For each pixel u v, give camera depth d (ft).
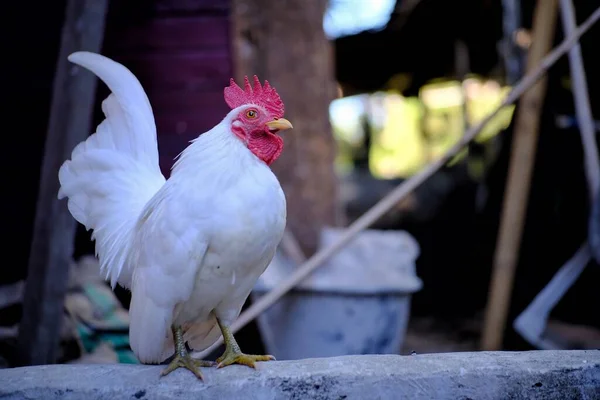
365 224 4.90
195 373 2.90
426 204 11.74
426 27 11.47
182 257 2.79
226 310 3.05
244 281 2.96
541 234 7.22
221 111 5.41
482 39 11.09
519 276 7.22
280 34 6.29
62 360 4.38
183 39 5.42
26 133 5.31
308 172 6.27
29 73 5.32
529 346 6.59
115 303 4.80
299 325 5.04
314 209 6.25
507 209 5.91
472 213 10.43
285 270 5.32
